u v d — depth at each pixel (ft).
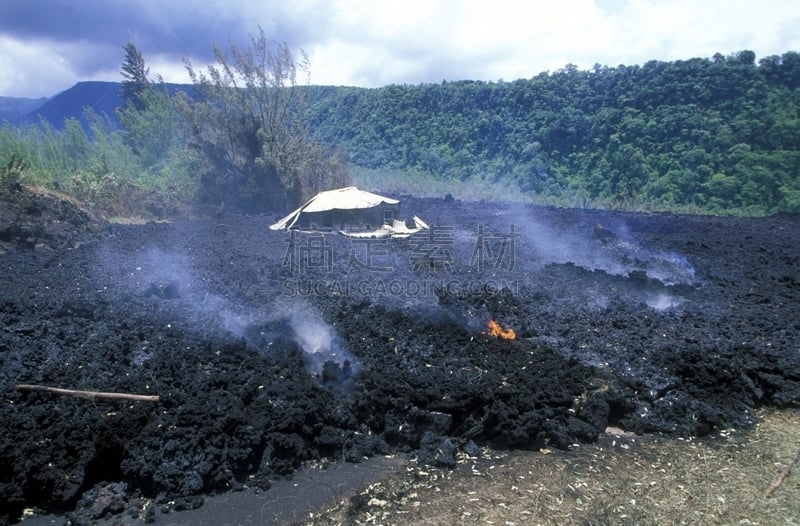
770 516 14.28
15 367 18.83
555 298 29.12
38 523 14.32
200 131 67.92
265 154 66.49
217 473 15.79
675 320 26.58
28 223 40.55
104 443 15.60
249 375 19.38
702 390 20.65
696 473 16.28
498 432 17.89
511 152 135.74
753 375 21.45
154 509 14.85
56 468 15.03
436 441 17.58
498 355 21.67
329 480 16.19
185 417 16.72
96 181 59.67
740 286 33.35
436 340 22.65
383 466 16.94
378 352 21.58
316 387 18.88
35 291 28.07
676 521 14.11
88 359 19.85
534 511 14.42
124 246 41.06
